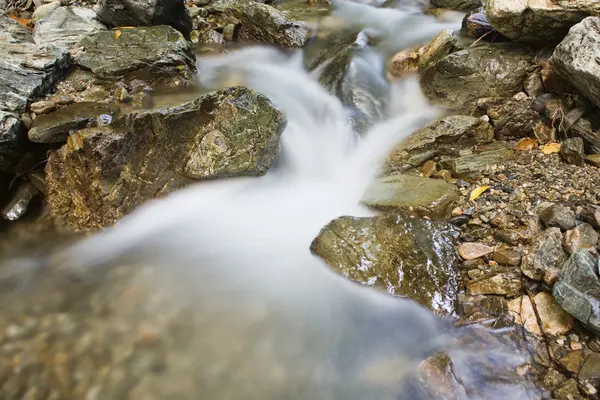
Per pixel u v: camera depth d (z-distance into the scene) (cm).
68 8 668
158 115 444
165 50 583
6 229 457
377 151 541
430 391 295
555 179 433
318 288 384
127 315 370
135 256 432
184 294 388
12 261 427
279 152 523
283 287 390
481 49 582
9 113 462
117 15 642
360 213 457
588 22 461
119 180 448
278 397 311
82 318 367
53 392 315
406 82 633
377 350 336
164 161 459
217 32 752
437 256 376
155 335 352
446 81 582
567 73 466
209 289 393
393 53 686
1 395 314
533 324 329
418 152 502
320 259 397
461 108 568
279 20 734
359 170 528
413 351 331
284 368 329
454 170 473
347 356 334
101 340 349
